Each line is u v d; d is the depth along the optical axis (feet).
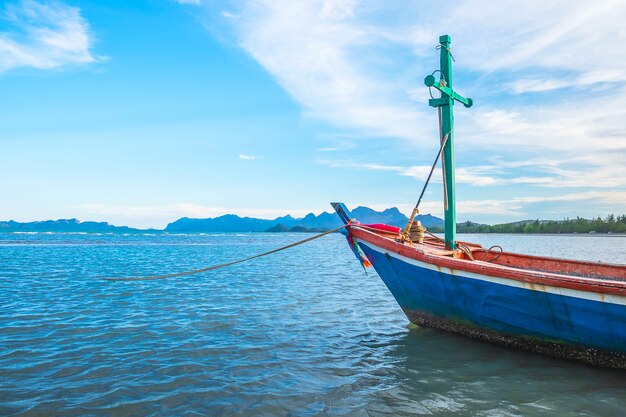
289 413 19.29
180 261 102.73
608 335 23.71
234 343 30.50
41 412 18.98
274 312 41.16
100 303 44.50
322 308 43.39
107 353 27.71
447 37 35.58
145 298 47.80
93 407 19.63
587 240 345.92
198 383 22.77
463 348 29.09
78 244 193.88
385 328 35.14
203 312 40.70
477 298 28.30
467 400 20.74
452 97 35.45
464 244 38.86
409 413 19.30
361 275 73.61
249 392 21.62
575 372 24.50
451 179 35.55
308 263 101.04
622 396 21.21
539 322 26.03
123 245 191.93
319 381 23.26
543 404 20.26
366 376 24.02
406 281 32.32
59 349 28.37
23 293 50.14
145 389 21.88
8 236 327.06
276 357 27.43
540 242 295.07
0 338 30.73
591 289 23.24
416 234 36.22
